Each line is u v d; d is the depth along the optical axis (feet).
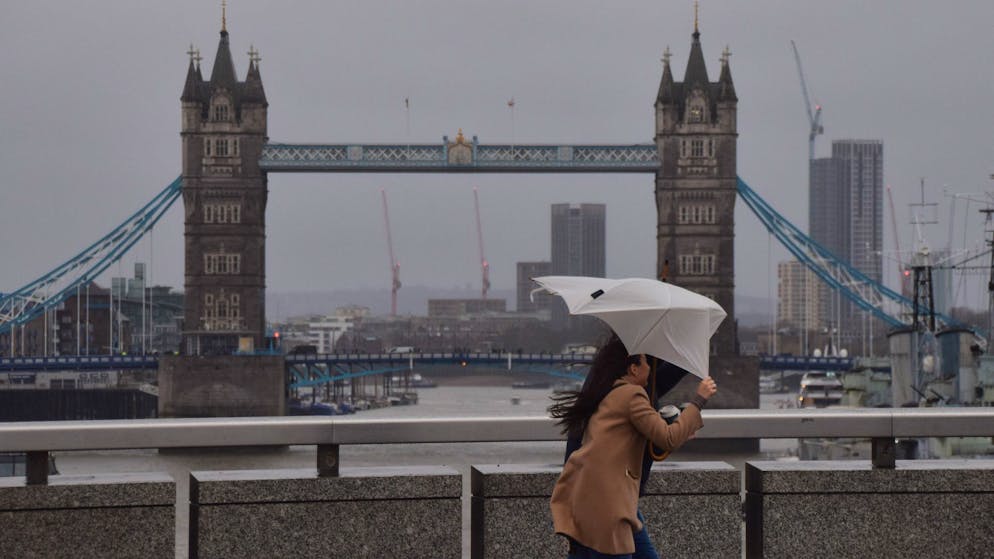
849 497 39.17
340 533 37.29
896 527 39.27
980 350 447.01
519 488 37.93
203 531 36.63
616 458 33.17
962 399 435.12
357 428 37.37
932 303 538.47
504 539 37.88
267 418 37.19
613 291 34.30
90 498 36.22
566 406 34.12
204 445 36.68
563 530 33.42
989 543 39.34
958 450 271.28
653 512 38.86
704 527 38.93
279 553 37.01
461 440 37.86
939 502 39.40
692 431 33.60
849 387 572.10
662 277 35.81
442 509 37.76
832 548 39.11
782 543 39.04
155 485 36.65
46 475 36.24
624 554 33.19
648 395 34.40
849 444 322.55
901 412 39.19
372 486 37.42
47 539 36.01
